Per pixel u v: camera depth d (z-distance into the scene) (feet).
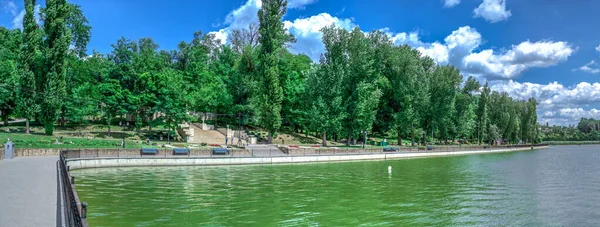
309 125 240.32
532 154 298.15
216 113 261.44
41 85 182.70
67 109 208.13
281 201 80.43
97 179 102.42
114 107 205.87
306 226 61.31
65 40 185.78
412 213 72.28
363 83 227.40
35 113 189.37
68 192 44.60
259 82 227.81
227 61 300.81
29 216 45.65
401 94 267.39
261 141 236.22
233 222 62.39
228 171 130.72
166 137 211.00
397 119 265.95
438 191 98.17
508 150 346.95
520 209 77.61
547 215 72.79
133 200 76.43
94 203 72.84
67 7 189.26
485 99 372.17
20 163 105.60
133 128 232.73
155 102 200.13
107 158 128.67
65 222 42.96
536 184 113.80
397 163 181.37
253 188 95.81
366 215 69.77
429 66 321.11
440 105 286.66
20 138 160.04
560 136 630.33
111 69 223.10
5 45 246.06
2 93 194.90
